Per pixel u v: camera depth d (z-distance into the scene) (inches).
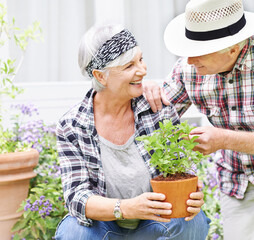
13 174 117.7
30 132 131.0
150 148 78.4
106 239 88.0
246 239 99.3
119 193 89.8
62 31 154.8
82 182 87.7
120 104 88.8
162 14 159.0
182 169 80.4
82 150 88.7
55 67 155.6
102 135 90.1
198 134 86.4
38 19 152.3
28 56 153.3
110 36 83.3
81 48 85.7
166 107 92.0
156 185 76.7
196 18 83.9
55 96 153.0
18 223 120.5
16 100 149.6
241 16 84.7
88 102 90.7
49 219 120.6
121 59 82.7
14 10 150.1
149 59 160.2
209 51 81.9
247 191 98.5
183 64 97.5
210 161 137.1
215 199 127.7
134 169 89.5
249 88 90.6
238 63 88.3
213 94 94.2
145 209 77.4
